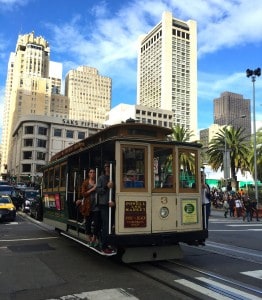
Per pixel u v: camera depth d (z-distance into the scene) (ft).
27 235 49.06
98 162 32.19
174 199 30.17
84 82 524.11
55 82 572.10
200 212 31.35
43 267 29.25
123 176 28.43
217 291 22.65
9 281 25.07
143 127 32.45
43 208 55.31
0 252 35.99
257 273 27.55
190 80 297.53
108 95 540.93
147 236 28.43
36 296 21.72
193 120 291.38
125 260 28.76
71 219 39.42
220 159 151.94
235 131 152.46
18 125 345.92
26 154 323.16
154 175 29.63
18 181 318.04
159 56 298.76
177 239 29.60
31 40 498.69
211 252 36.60
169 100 285.64
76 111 511.81
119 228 27.81
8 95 609.83
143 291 22.65
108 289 23.07
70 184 40.42
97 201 29.14
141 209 28.71
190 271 27.91
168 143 30.53
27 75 474.49
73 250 37.19
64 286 23.80
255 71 110.32
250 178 184.03
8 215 69.92
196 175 31.63
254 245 42.06
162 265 29.96
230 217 93.66
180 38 301.22
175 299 21.13
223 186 174.70
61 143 327.06
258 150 132.05
